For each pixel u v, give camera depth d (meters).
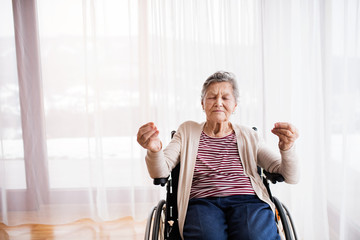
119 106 2.00
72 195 2.11
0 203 2.00
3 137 1.99
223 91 1.20
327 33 1.52
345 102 1.37
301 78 1.74
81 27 1.95
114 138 2.03
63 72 1.98
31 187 2.06
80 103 2.01
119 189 2.09
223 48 1.89
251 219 1.01
